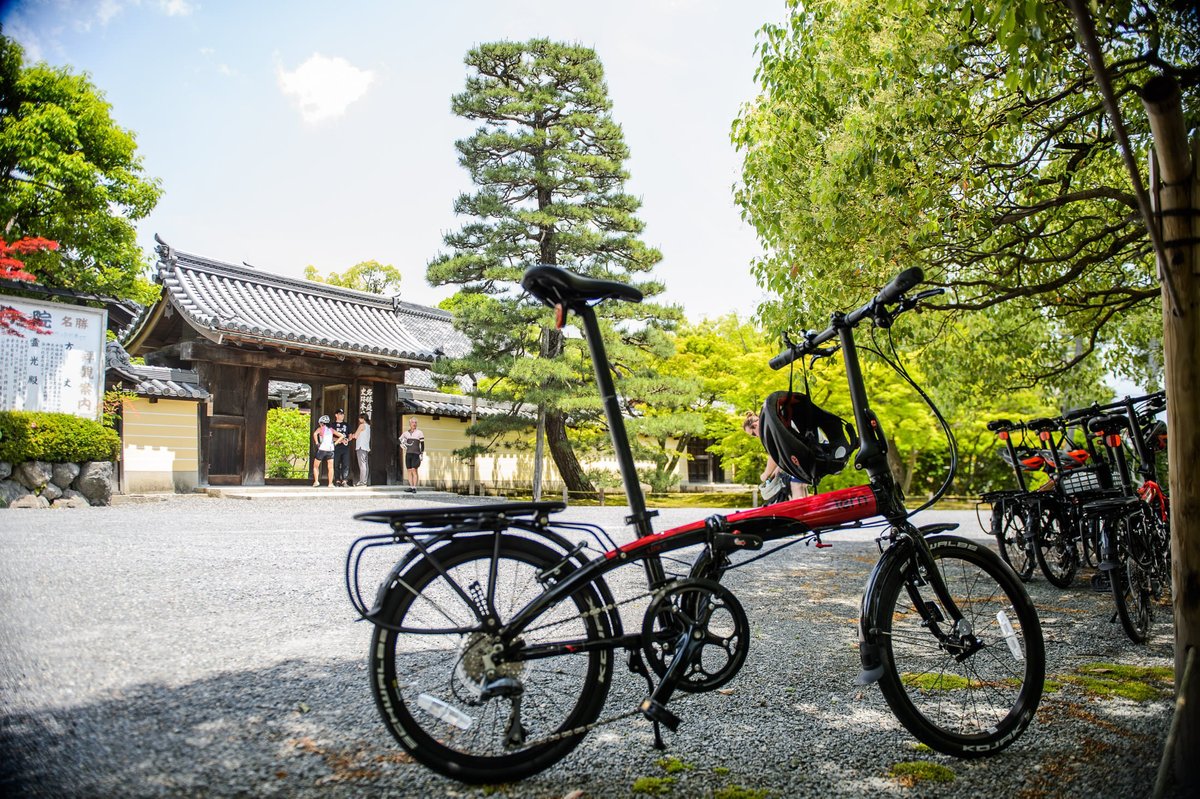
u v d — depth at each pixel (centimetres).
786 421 250
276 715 243
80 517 873
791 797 196
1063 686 295
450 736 224
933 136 472
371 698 262
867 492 236
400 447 1598
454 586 197
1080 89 508
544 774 207
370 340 1503
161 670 288
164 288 1349
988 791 202
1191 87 384
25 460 994
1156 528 448
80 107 1324
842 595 489
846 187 503
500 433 1501
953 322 788
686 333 1841
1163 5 386
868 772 213
